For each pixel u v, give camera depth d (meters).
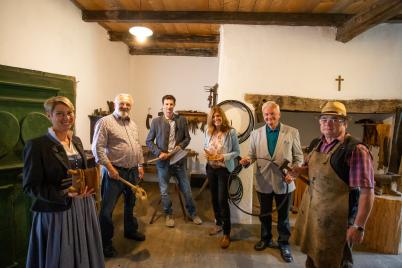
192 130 4.70
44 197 1.44
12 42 2.07
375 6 2.24
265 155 2.38
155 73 4.91
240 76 3.10
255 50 3.07
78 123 3.14
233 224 3.14
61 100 1.55
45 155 1.46
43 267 1.53
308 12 2.85
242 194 3.15
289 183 2.17
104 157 2.23
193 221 3.15
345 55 3.03
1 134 1.89
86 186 1.48
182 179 3.07
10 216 1.97
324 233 1.52
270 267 2.30
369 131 3.40
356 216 1.44
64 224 1.53
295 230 1.83
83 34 3.18
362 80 3.04
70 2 2.86
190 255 2.46
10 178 1.96
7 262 1.96
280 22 2.90
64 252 1.53
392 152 3.03
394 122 3.08
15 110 2.03
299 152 2.39
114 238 2.72
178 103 4.95
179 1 2.71
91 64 3.43
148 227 3.00
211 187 2.71
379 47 3.00
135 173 2.50
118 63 4.35
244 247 2.62
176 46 4.70
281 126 2.38
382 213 2.59
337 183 1.48
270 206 2.48
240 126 3.09
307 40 3.04
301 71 3.06
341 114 1.49
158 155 2.91
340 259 1.49
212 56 4.83
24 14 2.19
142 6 2.89
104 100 3.87
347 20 2.83
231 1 2.65
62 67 2.77
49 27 2.53
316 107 3.07
